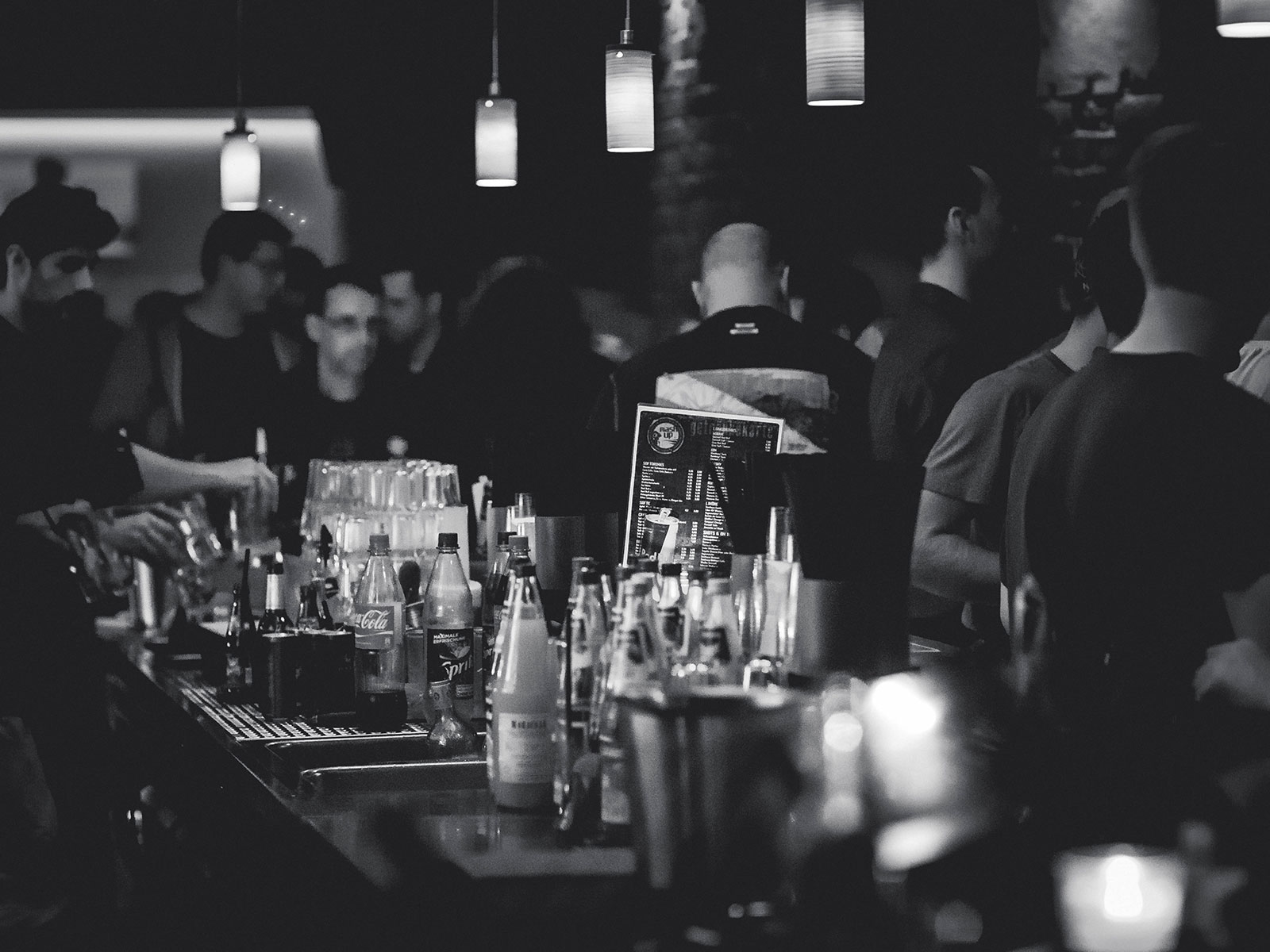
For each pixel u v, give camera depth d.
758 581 2.30
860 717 1.61
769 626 2.14
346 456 5.34
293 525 4.61
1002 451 3.44
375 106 6.86
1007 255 5.11
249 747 2.77
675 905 1.44
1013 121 5.27
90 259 4.33
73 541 4.27
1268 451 2.16
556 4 6.77
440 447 5.26
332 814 2.17
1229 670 1.76
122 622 4.68
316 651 3.08
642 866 1.47
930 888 1.38
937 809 1.47
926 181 4.15
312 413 5.41
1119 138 5.02
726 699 1.45
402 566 3.17
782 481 2.31
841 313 5.48
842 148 5.62
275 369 5.52
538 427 2.82
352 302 5.27
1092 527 2.20
